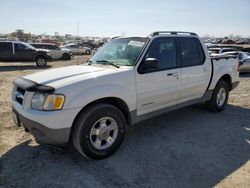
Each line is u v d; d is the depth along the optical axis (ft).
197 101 17.66
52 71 13.30
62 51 79.97
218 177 10.92
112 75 12.23
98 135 12.00
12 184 10.30
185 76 15.84
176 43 15.55
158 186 10.24
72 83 11.10
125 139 14.74
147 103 13.93
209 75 17.88
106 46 16.10
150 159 12.39
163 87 14.53
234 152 13.26
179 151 13.25
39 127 10.76
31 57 60.80
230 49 46.03
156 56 14.25
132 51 14.01
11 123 17.20
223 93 20.06
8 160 12.15
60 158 12.37
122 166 11.70
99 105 11.80
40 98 10.78
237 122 17.84
